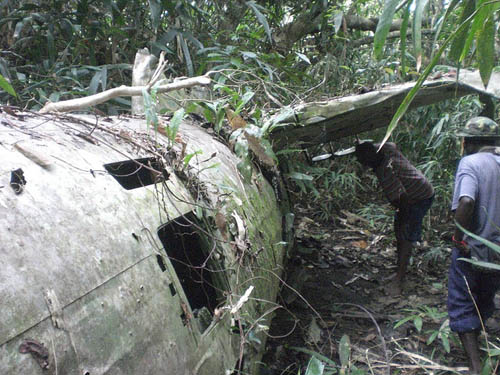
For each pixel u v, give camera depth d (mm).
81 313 1095
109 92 2344
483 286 3053
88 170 1517
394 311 4074
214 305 2240
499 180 2939
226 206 2273
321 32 7340
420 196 4207
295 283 4359
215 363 1628
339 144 6832
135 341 1229
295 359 3240
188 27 5527
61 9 4750
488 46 1332
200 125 3471
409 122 6273
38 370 938
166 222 1693
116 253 1312
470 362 2979
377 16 8281
